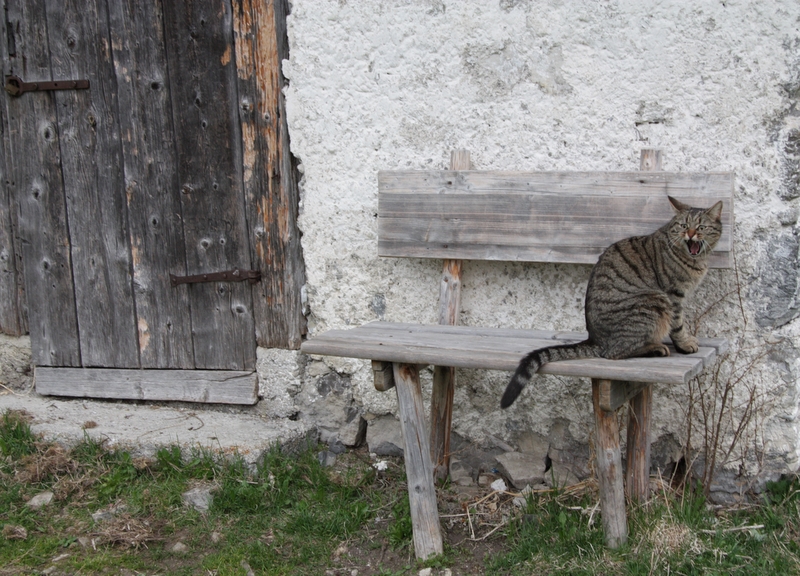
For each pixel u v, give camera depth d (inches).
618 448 121.4
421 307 158.6
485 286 152.8
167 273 178.2
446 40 148.3
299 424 170.6
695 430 140.3
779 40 127.3
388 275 160.1
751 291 133.9
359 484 153.4
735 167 132.3
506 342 129.7
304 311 170.6
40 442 162.4
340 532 138.5
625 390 120.1
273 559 131.5
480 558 129.8
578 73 140.2
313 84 158.9
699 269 124.4
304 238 165.6
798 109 128.8
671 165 136.3
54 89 178.2
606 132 139.9
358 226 160.6
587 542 126.0
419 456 128.4
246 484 147.8
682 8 132.1
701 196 129.2
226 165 169.9
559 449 151.6
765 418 136.2
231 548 133.9
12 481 152.9
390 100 154.0
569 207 138.3
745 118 130.9
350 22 154.2
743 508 136.3
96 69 175.3
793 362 133.9
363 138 157.1
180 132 172.1
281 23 161.9
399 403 128.7
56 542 135.1
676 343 124.8
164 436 163.2
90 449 160.6
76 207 182.1
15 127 182.9
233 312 174.9
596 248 137.3
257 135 166.2
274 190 167.0
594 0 137.1
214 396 178.4
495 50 145.2
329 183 161.3
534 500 141.6
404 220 150.5
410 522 136.9
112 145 177.2
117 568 128.6
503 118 146.4
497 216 143.5
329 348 128.4
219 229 172.9
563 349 119.5
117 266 181.6
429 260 156.7
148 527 139.2
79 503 147.8
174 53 169.6
